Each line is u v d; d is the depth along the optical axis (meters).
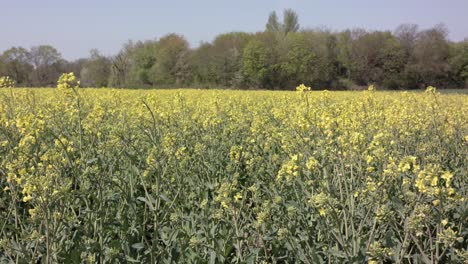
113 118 9.38
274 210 4.95
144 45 58.47
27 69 52.88
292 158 4.45
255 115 10.54
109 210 4.89
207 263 4.30
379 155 4.77
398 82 53.50
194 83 53.62
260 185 6.28
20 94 11.20
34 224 4.08
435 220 3.87
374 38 54.44
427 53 52.09
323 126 5.33
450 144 7.08
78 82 5.62
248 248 4.38
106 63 54.88
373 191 4.15
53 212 3.94
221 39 61.56
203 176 6.21
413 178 4.36
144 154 6.36
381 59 53.72
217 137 8.11
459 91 41.91
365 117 8.11
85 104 11.04
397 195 4.62
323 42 55.38
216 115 9.52
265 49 53.25
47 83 53.53
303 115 6.24
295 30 74.94
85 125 6.26
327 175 4.64
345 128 5.46
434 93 7.98
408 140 7.04
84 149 5.55
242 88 53.62
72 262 4.00
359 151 4.79
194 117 9.02
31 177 3.58
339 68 55.69
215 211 4.54
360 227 4.02
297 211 4.75
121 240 4.50
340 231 3.98
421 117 8.50
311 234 4.62
